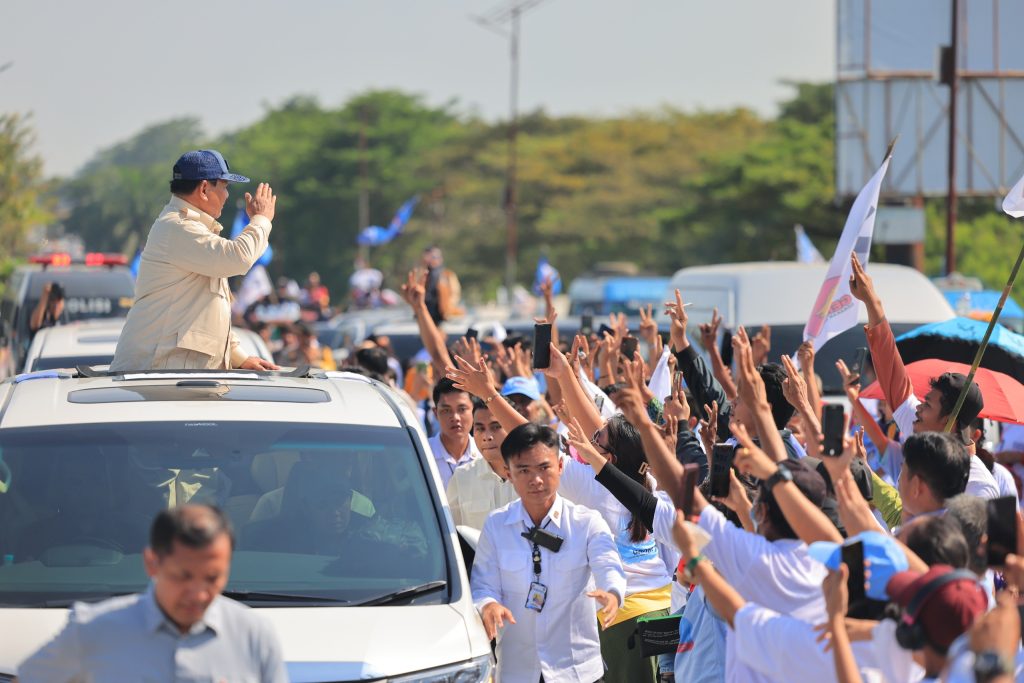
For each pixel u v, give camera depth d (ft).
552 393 79.82
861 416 73.46
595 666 59.93
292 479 55.36
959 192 239.91
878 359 72.38
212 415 57.31
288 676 45.11
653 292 272.10
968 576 38.91
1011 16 234.17
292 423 57.31
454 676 49.16
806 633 42.91
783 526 46.60
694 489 45.88
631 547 65.92
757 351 79.92
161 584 38.04
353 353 115.14
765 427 53.52
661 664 64.80
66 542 52.21
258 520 54.13
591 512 60.18
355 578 52.70
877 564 40.37
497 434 69.26
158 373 63.36
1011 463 82.28
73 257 167.63
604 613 56.13
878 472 73.77
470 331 86.84
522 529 59.77
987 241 371.15
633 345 94.07
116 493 53.78
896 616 39.60
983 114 236.02
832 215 616.39
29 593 50.52
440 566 53.67
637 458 64.75
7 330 160.66
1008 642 36.47
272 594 51.26
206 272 66.33
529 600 58.95
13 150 261.24
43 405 57.77
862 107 246.68
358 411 59.21
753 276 131.03
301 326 160.97
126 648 39.11
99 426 55.88
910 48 243.19
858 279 72.33
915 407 71.46
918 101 243.40
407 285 93.09
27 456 54.29
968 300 144.46
